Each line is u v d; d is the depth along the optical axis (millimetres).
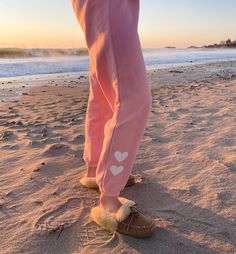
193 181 2393
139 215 1821
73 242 1788
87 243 1772
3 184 2455
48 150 3090
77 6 1862
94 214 1935
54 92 7121
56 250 1731
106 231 1865
